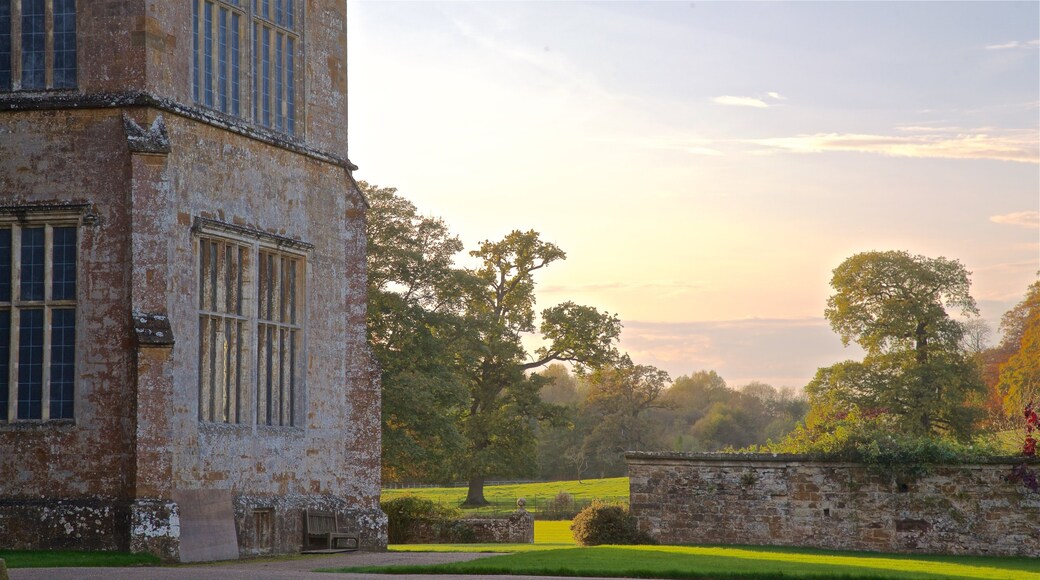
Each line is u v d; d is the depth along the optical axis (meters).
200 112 22.38
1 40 21.72
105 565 19.27
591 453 106.94
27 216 21.28
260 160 24.09
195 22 22.81
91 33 21.50
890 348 61.53
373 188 46.59
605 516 29.72
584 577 17.36
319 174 25.97
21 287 21.38
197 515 21.55
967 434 59.00
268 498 23.69
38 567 18.17
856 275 62.34
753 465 29.47
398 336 44.31
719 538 29.42
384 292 44.69
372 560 21.20
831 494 29.12
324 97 26.34
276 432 24.17
